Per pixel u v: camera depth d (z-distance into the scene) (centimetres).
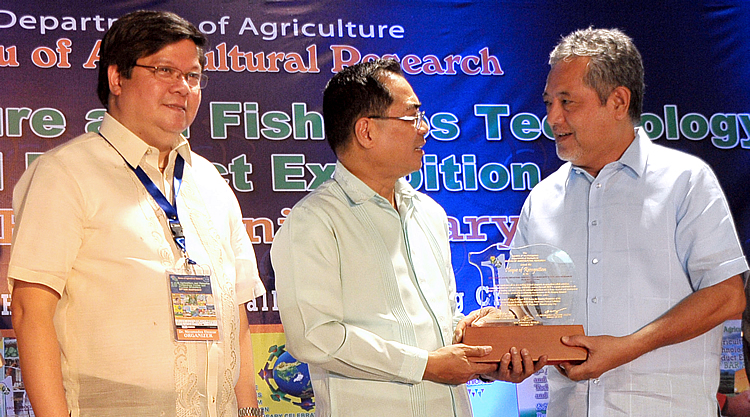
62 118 363
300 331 224
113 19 373
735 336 371
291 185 377
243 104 377
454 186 388
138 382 202
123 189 212
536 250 250
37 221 202
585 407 253
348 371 221
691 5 407
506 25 403
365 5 394
